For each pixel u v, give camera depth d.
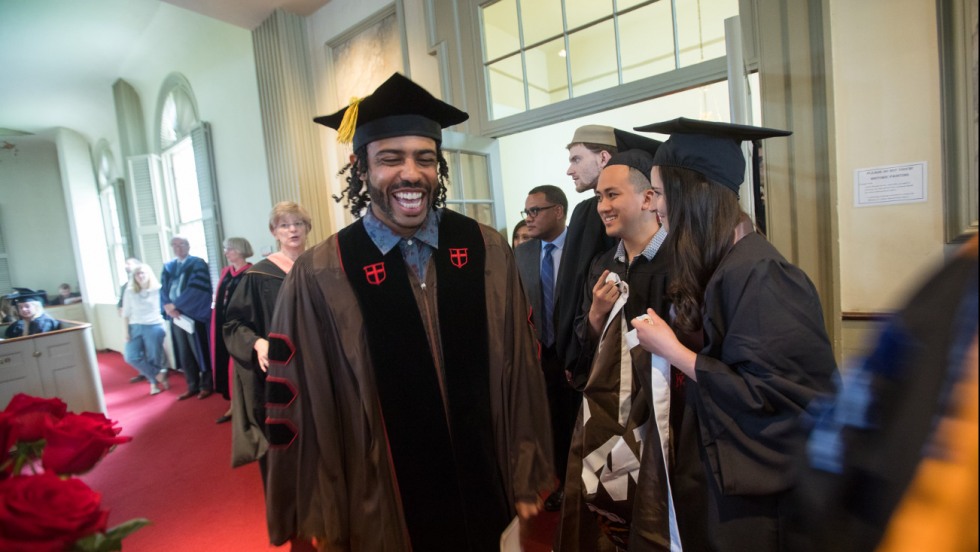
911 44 1.58
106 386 5.47
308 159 3.94
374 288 1.07
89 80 6.69
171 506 2.52
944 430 0.26
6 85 6.36
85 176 8.40
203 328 4.41
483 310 1.16
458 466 1.09
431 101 1.02
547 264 2.13
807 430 0.76
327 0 3.71
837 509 0.35
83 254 8.27
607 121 4.80
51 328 3.93
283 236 2.22
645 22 2.34
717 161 0.96
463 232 1.20
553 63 2.64
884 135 1.65
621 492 1.07
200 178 5.08
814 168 1.73
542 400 1.25
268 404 1.06
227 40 4.52
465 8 2.86
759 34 1.80
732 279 0.87
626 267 1.36
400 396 1.06
